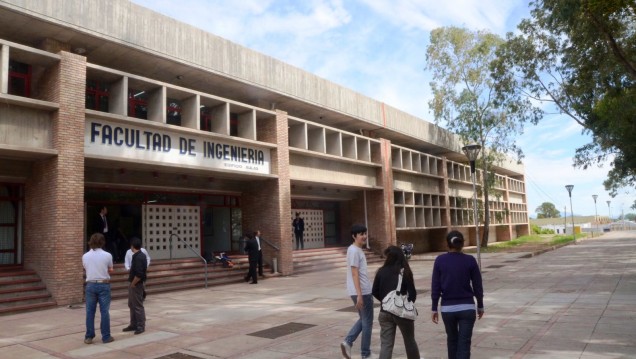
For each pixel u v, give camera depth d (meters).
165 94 15.56
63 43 14.16
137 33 14.97
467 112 32.53
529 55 24.03
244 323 9.52
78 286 12.76
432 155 34.69
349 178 24.80
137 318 8.84
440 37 33.19
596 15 15.43
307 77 21.91
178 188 18.19
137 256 8.98
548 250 30.77
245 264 19.05
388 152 27.66
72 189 12.88
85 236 15.84
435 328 8.48
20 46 12.19
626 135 20.30
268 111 19.67
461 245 5.41
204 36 17.17
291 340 7.93
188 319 10.12
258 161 19.22
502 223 45.47
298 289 14.99
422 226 31.12
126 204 17.22
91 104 15.27
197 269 17.22
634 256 23.52
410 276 5.45
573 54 19.81
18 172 13.51
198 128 16.45
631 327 7.92
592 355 6.32
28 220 13.69
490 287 13.88
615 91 19.44
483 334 7.82
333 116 24.41
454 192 36.28
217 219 20.64
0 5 11.95
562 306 10.20
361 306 6.23
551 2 17.06
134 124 14.81
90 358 7.19
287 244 19.86
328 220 27.53
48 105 12.62
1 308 11.36
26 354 7.52
